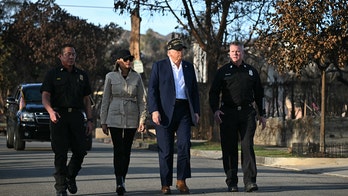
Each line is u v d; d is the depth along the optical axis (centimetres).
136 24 3422
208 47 2833
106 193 1144
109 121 1125
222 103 1185
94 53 5344
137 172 1536
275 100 3356
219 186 1255
